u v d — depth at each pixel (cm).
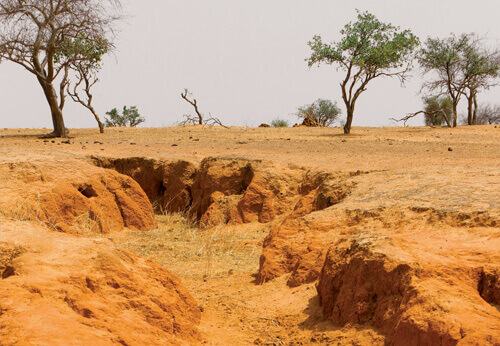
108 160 1903
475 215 741
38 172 1225
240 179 1602
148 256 1088
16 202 1098
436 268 512
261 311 675
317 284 642
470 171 1136
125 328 435
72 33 3138
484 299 501
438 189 945
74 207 1214
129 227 1362
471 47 4006
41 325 378
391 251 543
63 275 465
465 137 2986
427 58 4038
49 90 3055
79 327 395
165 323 489
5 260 486
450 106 5141
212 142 2545
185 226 1516
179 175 1786
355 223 846
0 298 414
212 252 1135
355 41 3086
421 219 785
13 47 2942
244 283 848
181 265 1014
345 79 3188
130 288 498
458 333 412
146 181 1867
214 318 636
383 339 496
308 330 585
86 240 550
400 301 503
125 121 5862
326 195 1150
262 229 1390
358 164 1498
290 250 838
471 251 562
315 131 3481
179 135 3089
